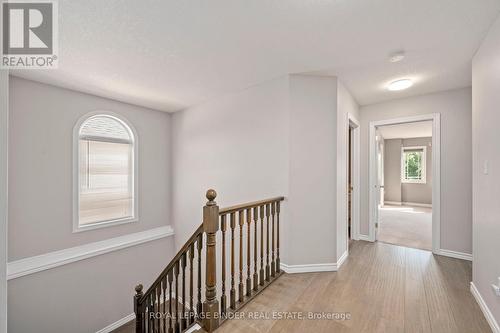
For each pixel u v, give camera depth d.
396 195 7.96
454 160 3.09
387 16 1.69
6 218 0.56
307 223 2.67
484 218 1.88
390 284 2.34
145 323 2.48
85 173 3.36
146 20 1.75
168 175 4.40
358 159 3.80
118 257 3.58
